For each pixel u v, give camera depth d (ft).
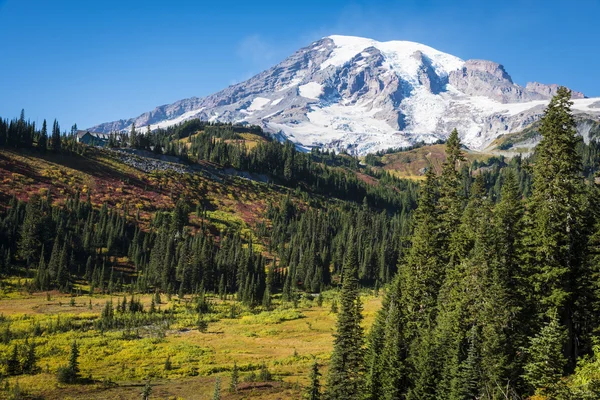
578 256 98.17
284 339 258.16
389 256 496.64
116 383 180.45
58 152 602.03
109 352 221.46
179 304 352.08
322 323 298.76
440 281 124.06
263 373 185.16
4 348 213.25
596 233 96.22
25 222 391.86
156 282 395.96
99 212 483.10
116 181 584.40
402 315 121.19
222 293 400.47
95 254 414.41
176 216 489.67
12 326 256.32
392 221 640.99
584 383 68.64
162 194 596.29
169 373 195.31
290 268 448.24
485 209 124.57
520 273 101.71
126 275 409.69
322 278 456.45
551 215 98.48
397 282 128.36
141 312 308.40
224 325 293.43
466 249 121.70
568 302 97.35
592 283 95.50
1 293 327.06
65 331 256.32
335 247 529.45
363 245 527.40
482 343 97.55
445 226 129.59
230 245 479.00
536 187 103.40
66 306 313.53
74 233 421.18
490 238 104.32
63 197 493.77
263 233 568.41
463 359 99.55
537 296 98.53
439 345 105.19
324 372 190.80
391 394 110.22
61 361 204.13
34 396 161.89
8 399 156.87
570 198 98.32
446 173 132.98
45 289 351.25
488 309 97.55
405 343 116.88
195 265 402.93
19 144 574.56
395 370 111.55
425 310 122.42
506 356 90.74
